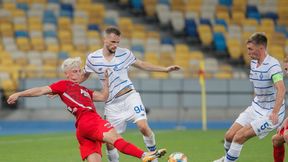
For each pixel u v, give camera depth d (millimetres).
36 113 57375
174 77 59531
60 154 32500
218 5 70500
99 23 67625
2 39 64062
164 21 69438
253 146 35781
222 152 33188
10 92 56125
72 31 65938
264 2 71312
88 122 20844
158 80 57844
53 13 67688
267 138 40688
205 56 65062
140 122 23156
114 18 68688
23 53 62531
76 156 31531
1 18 66188
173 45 65438
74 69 21422
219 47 66125
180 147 36125
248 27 68312
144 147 36500
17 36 64625
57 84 21266
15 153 33188
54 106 57469
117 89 23734
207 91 57344
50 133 47688
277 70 21516
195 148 35469
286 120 22078
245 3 70938
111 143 20422
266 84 21953
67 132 48500
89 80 56000
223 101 57344
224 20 68812
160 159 29422
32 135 45688
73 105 21172
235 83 57344
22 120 56750
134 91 24031
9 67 60438
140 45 65000
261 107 22500
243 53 65250
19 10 67375
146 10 70375
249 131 21859
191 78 57719
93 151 20859
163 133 46875
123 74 23875
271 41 67062
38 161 29688
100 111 56125
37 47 63531
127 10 70562
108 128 20625
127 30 67312
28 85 56875
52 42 64312
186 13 69625
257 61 22125
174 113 57344
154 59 63156
